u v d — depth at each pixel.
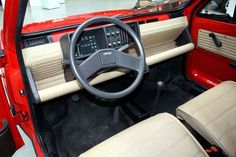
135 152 0.97
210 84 1.87
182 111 1.23
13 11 0.91
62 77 1.44
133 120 1.75
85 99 1.73
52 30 1.28
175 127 1.08
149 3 1.64
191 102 1.27
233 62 1.58
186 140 1.03
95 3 5.41
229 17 1.50
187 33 1.80
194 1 1.68
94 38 1.22
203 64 1.88
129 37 1.29
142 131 1.06
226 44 1.57
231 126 1.13
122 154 0.97
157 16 1.63
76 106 1.72
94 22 1.14
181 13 1.76
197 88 1.94
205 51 1.79
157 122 1.11
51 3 4.43
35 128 1.33
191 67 2.01
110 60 1.15
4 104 1.26
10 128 1.34
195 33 1.79
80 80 1.07
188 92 1.98
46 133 1.55
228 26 1.51
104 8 4.72
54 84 1.42
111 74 1.44
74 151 1.52
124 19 1.48
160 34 1.67
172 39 1.87
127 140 1.02
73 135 1.62
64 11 4.39
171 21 1.69
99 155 0.97
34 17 3.80
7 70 1.15
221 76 1.75
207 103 1.25
